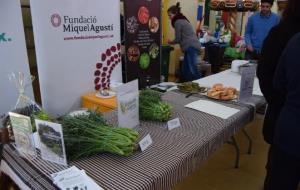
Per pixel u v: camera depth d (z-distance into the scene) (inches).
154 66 129.3
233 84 91.8
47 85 85.4
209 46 218.4
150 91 62.4
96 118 47.0
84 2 89.9
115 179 36.6
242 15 240.2
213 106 67.5
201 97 76.0
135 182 36.0
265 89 62.2
